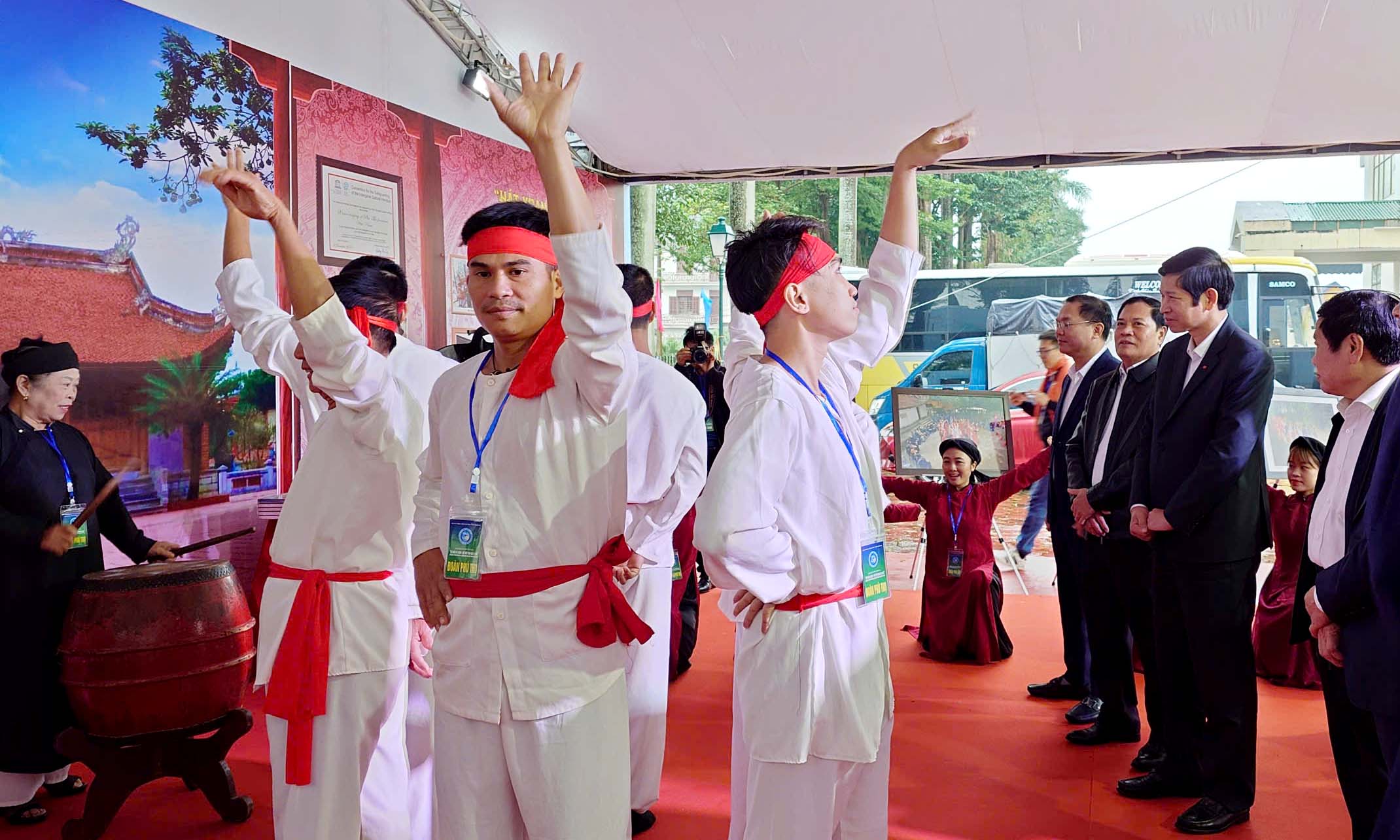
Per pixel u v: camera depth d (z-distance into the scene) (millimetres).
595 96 6871
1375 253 18625
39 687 3553
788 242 2127
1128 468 3734
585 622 1980
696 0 5727
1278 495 4965
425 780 2979
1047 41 5820
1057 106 6574
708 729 4363
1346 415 2762
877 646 2141
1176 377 3340
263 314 2734
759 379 2102
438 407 2217
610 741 2029
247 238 2803
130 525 4070
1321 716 4402
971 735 4211
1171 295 3277
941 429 6020
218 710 3488
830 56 6168
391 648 2467
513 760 1973
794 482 2045
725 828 3383
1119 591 3771
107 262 4672
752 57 6242
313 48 5785
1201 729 3443
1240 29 5520
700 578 7117
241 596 3646
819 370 2236
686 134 7375
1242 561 3184
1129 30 5629
